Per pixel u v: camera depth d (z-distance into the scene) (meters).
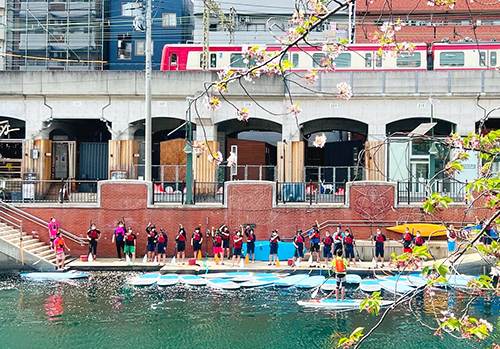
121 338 16.50
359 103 32.94
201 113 33.09
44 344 15.95
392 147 32.28
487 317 18.11
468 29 46.88
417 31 47.28
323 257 27.45
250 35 52.91
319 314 19.05
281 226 28.56
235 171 35.78
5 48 50.91
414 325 17.73
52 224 27.28
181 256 28.42
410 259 7.04
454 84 32.44
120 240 27.27
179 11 52.72
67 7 50.66
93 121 38.94
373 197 28.23
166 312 19.19
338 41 9.11
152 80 33.47
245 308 19.72
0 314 18.83
